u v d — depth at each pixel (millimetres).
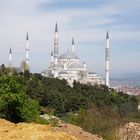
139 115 96125
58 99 137125
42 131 25391
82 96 161000
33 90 131000
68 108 142000
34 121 46406
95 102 156125
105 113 73500
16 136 24594
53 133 24797
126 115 95188
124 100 180375
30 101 48375
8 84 46344
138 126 53531
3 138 24344
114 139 52375
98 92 186875
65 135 24766
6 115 45094
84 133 37281
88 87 193375
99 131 58719
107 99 169250
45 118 49781
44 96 132625
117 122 64688
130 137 51250
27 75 163875
